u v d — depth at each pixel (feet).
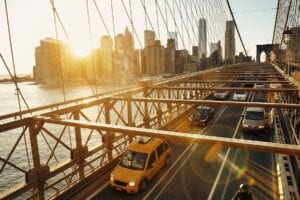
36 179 24.86
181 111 73.67
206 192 30.37
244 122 56.59
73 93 325.42
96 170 33.42
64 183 80.84
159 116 53.67
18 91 25.00
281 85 61.93
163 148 37.63
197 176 34.60
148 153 33.45
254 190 30.37
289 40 79.51
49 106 27.25
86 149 30.94
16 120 22.79
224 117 72.84
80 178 30.83
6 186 87.10
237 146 14.19
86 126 20.17
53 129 157.58
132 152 34.14
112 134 36.83
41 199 25.57
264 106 28.68
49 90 388.57
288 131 53.47
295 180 31.22
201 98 87.25
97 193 30.32
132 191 29.63
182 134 15.98
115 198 29.30
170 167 37.96
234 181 32.91
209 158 41.09
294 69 82.94
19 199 74.13
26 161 109.19
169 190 31.12
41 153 116.37
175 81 64.39
